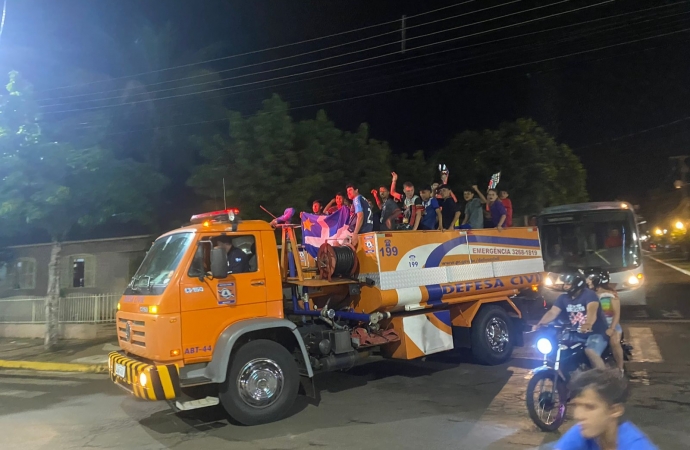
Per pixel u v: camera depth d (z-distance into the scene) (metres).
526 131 21.47
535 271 10.83
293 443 6.10
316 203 9.66
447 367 9.73
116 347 13.17
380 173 15.95
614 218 14.04
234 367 6.74
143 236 17.84
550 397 6.10
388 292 8.16
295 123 14.75
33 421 7.43
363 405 7.52
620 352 6.97
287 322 7.12
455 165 21.30
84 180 12.23
